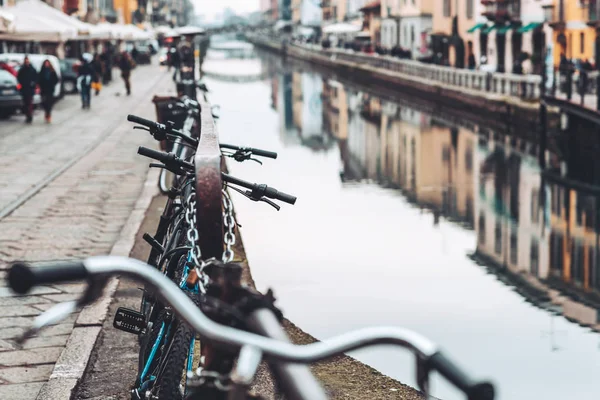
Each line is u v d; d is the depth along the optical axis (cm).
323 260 1398
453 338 1070
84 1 5847
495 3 4884
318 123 4028
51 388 501
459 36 5712
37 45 3891
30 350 581
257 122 3878
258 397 192
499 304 1234
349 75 7319
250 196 375
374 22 8706
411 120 4203
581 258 1595
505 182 2466
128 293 238
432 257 1491
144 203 1168
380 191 2231
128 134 2117
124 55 3475
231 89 6081
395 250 1521
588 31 3900
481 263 1474
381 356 852
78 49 4997
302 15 13550
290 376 164
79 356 557
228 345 177
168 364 304
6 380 528
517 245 1680
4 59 2836
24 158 1659
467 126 3894
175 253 372
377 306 1173
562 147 2995
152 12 11644
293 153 2911
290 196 373
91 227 1029
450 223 1845
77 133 2128
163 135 455
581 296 1311
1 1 3166
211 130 421
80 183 1366
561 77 3036
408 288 1276
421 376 165
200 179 273
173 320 344
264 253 1410
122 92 3647
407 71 5672
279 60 10912
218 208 269
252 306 194
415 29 6856
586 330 1121
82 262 185
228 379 209
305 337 695
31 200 1209
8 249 905
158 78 4784
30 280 177
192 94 2050
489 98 3903
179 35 2498
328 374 575
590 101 2830
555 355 1015
